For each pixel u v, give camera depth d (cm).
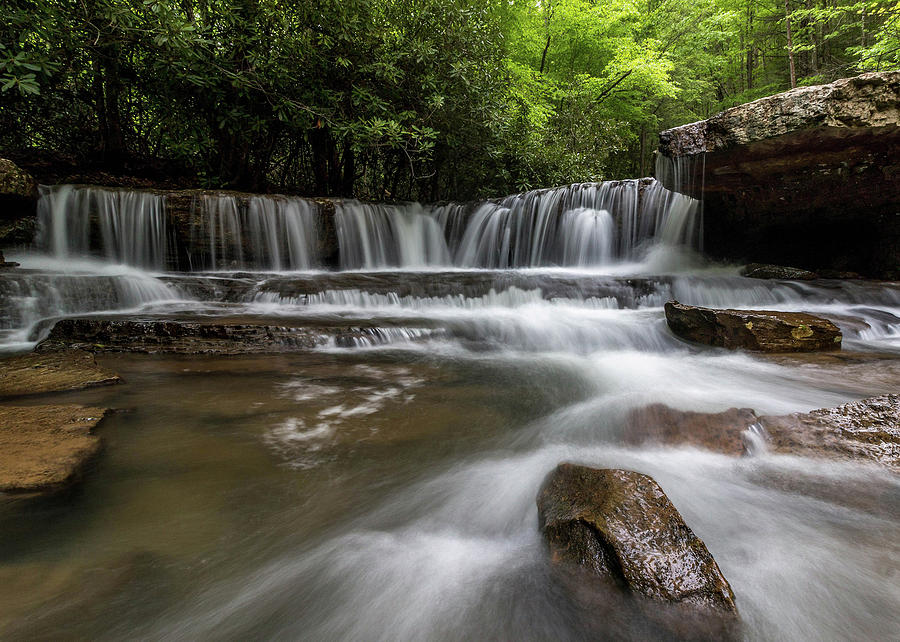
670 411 304
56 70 691
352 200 1041
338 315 611
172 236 831
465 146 1253
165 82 917
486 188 1382
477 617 146
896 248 781
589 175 1476
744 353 503
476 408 336
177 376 371
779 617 143
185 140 1029
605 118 1716
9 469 200
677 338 571
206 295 666
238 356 441
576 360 492
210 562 167
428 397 355
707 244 961
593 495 180
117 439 255
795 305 708
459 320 603
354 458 251
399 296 715
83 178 987
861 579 159
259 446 258
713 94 2533
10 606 139
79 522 183
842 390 373
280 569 166
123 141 1091
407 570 169
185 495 207
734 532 187
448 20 1059
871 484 219
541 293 757
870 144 646
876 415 263
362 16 945
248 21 878
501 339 568
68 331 452
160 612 143
